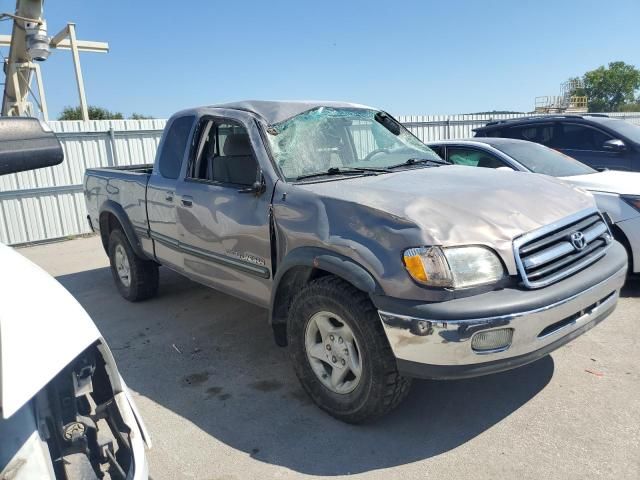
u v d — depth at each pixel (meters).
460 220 2.80
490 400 3.36
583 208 3.34
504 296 2.67
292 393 3.62
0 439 1.31
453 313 2.58
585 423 3.05
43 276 1.75
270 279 3.60
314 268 3.25
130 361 4.30
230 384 3.81
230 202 3.82
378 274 2.75
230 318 5.14
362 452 2.91
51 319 1.51
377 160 4.21
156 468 2.87
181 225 4.44
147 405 3.58
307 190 3.32
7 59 13.31
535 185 3.47
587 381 3.53
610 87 68.88
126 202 5.35
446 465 2.76
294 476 2.75
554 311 2.73
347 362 3.08
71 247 9.60
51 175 10.27
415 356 2.69
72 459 1.45
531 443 2.89
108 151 10.98
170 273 6.91
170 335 4.80
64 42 18.16
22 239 9.97
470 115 16.64
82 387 1.57
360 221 2.93
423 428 3.10
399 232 2.76
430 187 3.29
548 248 2.92
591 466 2.67
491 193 3.17
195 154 4.40
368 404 2.97
